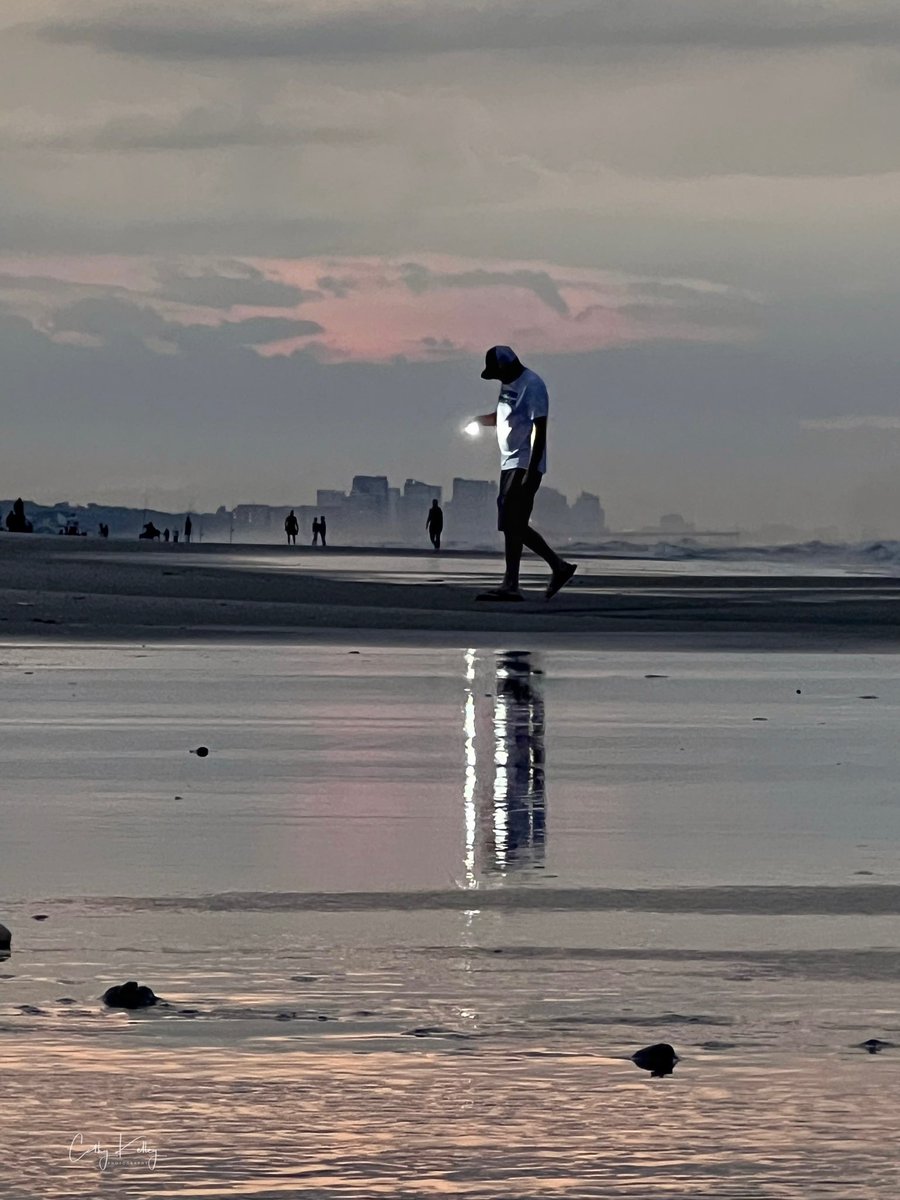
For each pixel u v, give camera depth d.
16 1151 10.95
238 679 45.38
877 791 27.09
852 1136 11.32
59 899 18.78
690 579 116.38
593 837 22.91
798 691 43.28
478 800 26.05
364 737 33.81
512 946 16.72
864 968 15.87
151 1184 10.42
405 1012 14.31
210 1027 13.82
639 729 35.38
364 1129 11.41
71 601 71.12
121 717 36.91
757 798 26.31
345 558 141.25
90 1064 12.79
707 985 15.24
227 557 136.62
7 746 32.16
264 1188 10.38
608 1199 10.27
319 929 17.45
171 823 23.80
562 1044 13.41
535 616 70.25
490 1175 10.62
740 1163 10.84
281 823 23.86
